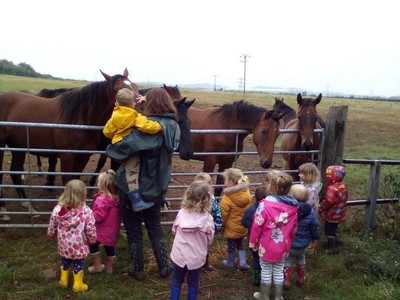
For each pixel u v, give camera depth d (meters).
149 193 3.79
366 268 4.42
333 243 4.96
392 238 5.32
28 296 3.75
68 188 3.78
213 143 5.98
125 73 5.45
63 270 3.91
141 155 3.78
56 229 3.85
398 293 3.79
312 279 4.32
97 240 4.06
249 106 5.79
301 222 4.04
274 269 3.80
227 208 4.30
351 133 19.11
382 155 13.45
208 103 34.62
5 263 4.32
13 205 6.04
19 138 5.68
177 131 3.88
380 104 50.78
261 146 5.51
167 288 4.05
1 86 34.62
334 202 4.82
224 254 4.83
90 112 5.23
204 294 4.01
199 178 4.07
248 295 4.04
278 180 3.77
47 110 5.57
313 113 5.92
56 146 5.50
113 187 4.09
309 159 6.08
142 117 3.70
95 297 3.74
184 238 3.51
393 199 5.74
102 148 5.86
